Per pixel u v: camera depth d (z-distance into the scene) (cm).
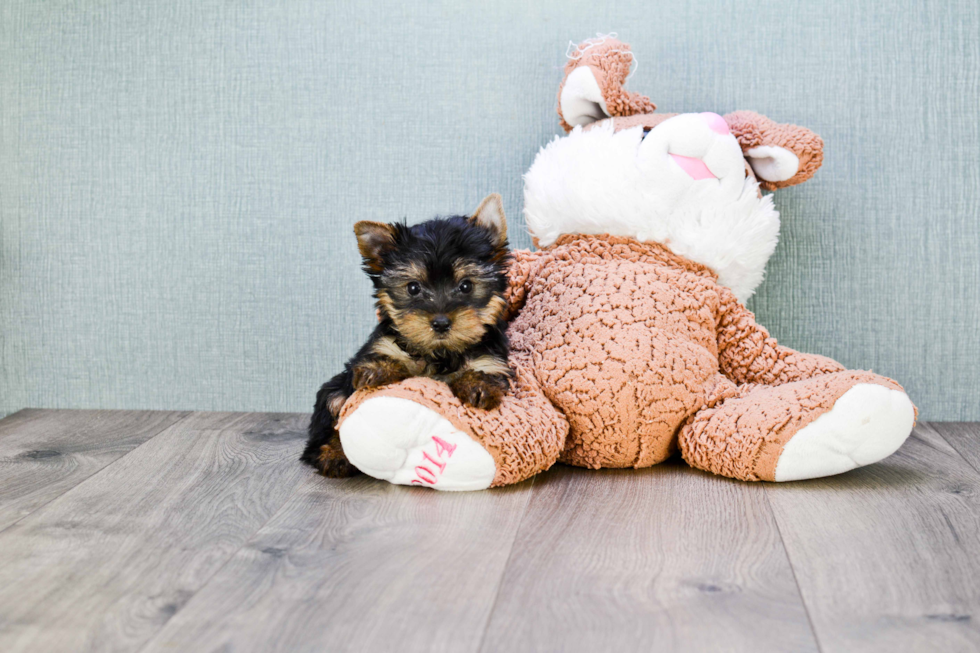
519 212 264
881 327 261
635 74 258
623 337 202
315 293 270
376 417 178
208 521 169
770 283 261
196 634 120
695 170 213
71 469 207
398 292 188
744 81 256
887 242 258
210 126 267
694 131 210
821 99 255
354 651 116
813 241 259
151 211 271
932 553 150
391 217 267
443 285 185
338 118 265
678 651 116
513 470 185
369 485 193
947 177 254
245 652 116
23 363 280
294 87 264
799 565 145
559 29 259
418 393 179
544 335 212
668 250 219
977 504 177
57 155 271
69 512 174
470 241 190
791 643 118
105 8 266
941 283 258
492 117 262
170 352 276
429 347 184
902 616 126
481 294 189
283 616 126
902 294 259
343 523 167
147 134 269
